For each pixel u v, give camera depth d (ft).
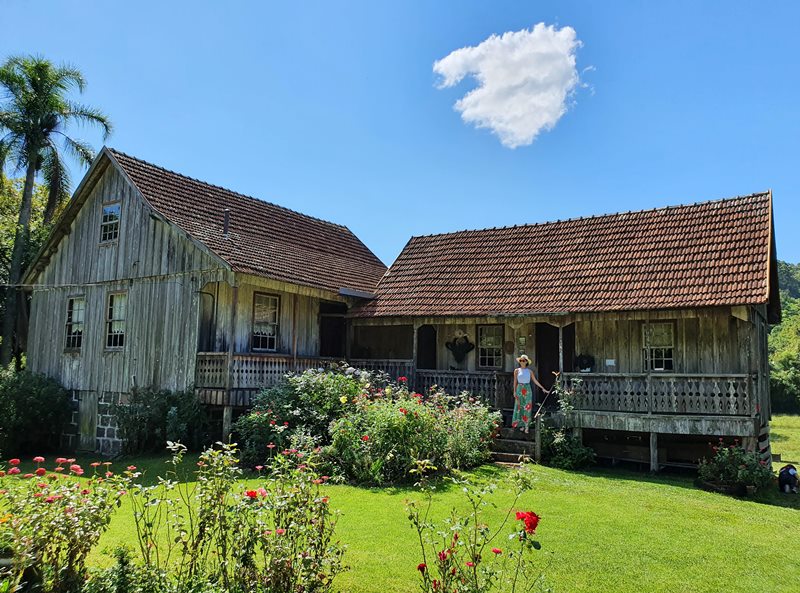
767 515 33.55
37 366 64.59
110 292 59.26
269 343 57.52
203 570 19.42
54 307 64.39
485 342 59.93
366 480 37.68
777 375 137.90
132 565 19.12
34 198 102.73
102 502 18.92
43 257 65.41
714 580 23.35
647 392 45.83
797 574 24.25
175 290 53.98
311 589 18.47
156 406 50.62
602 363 52.60
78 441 59.26
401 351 64.90
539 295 53.21
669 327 50.19
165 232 55.57
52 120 85.05
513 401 52.16
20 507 17.87
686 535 28.86
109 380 57.82
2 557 16.96
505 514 31.32
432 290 60.70
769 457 54.44
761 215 50.06
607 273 52.34
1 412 55.06
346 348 61.93
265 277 51.37
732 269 46.52
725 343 47.73
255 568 18.69
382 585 21.81
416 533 27.50
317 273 60.23
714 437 47.44
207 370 50.65
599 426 47.24
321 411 44.52
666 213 56.03
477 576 19.42
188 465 44.42
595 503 34.53
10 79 81.25
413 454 38.42
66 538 17.81
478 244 65.62
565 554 25.61
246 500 18.83
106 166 60.54
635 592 22.02
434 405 45.65
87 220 62.75
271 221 67.92
